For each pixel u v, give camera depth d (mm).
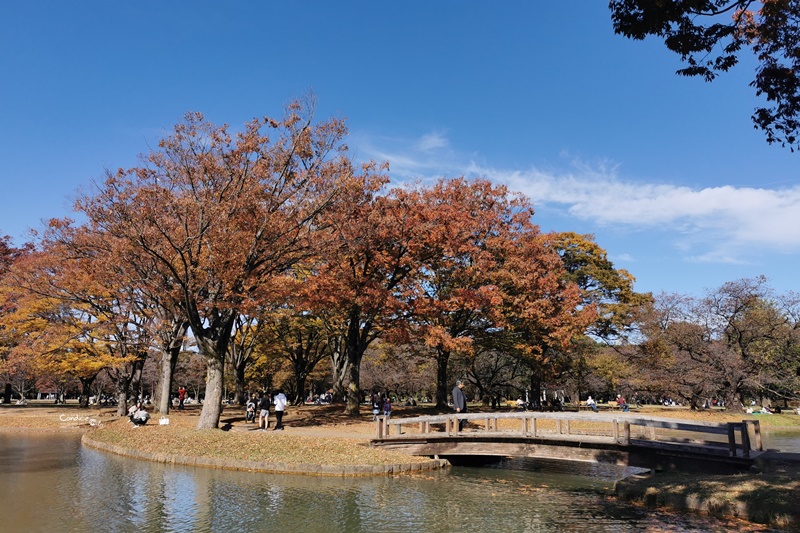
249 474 17625
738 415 37031
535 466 21484
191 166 22594
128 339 35531
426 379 62375
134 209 21172
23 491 14617
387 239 26969
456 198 32156
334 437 22531
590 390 55938
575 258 43312
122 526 11391
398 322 27094
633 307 42562
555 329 32375
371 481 16812
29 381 65188
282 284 24578
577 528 11344
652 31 9945
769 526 10898
